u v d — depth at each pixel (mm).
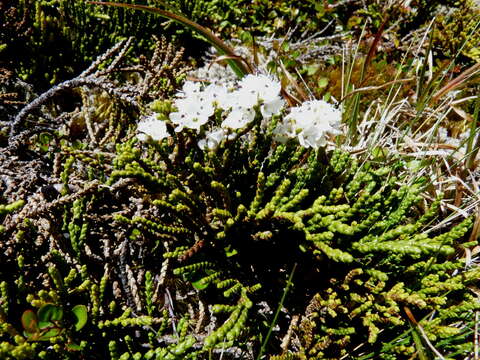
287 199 217
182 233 215
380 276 199
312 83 379
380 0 452
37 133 250
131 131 259
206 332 216
